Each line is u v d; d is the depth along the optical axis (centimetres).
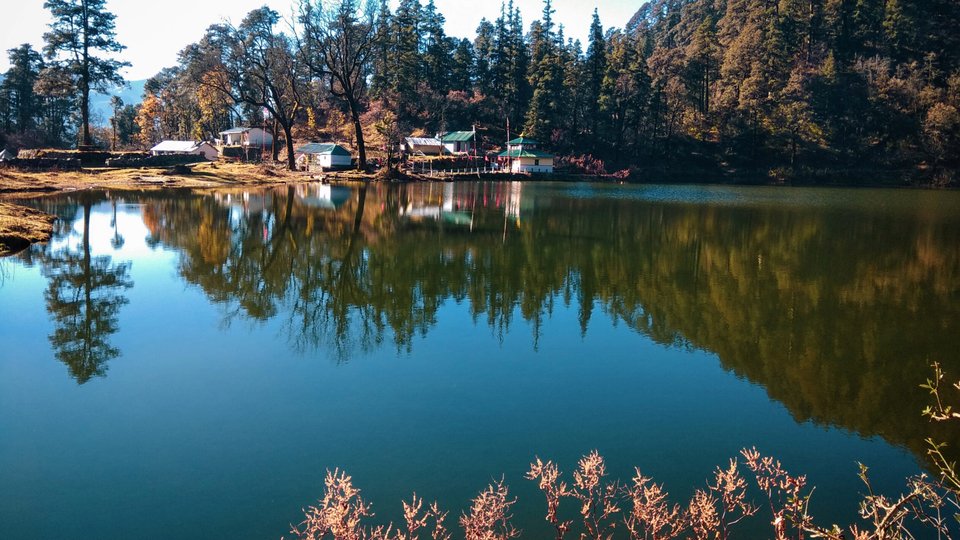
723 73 10769
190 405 933
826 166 9125
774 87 10300
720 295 1772
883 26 11275
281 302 1562
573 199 5081
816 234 3097
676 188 7175
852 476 782
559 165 8881
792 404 1014
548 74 9281
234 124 11250
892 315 1591
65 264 1902
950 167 8738
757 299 1736
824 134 9681
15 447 793
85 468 743
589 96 10281
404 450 800
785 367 1196
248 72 7056
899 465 819
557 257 2325
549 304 1619
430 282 1839
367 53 7119
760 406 1001
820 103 10012
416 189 5809
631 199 5222
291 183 5984
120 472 734
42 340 1215
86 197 3866
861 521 668
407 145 9019
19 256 1989
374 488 704
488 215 3694
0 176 4366
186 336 1265
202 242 2388
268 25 7000
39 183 4388
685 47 14038
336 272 1945
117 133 11744
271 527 626
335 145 7506
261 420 884
